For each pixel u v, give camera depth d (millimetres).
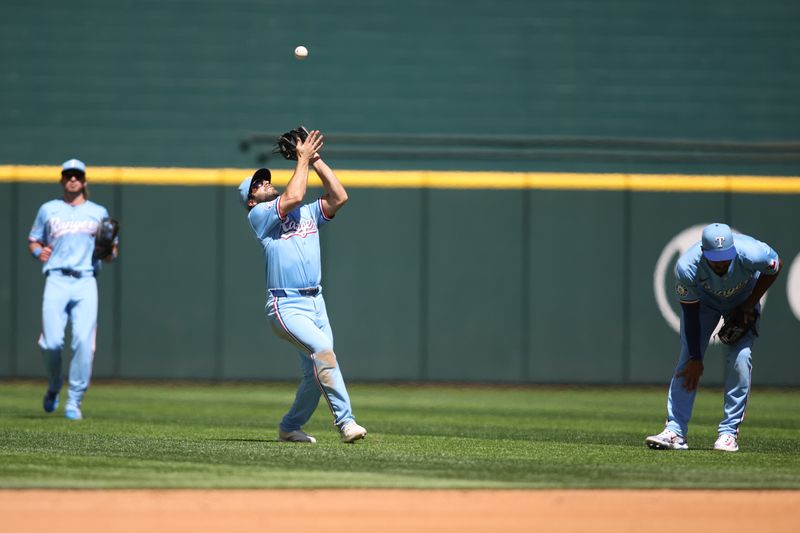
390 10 62438
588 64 61688
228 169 57062
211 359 55375
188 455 26578
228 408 44062
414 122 60406
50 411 38312
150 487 21938
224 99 60562
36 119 59781
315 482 22750
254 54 61531
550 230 55594
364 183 55438
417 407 45688
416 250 55531
